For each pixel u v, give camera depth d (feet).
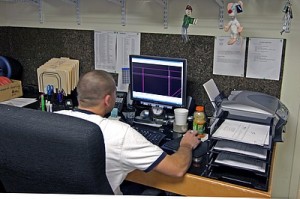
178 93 6.02
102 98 4.51
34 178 3.51
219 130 4.53
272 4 5.65
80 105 4.60
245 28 5.92
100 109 4.58
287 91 5.89
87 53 7.45
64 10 7.41
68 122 3.22
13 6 7.85
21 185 3.67
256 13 5.79
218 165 4.45
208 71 6.41
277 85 5.93
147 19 6.69
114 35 7.07
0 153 3.51
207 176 4.40
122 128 4.20
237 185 4.19
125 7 6.82
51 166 3.32
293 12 5.55
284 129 5.52
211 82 6.02
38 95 7.73
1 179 3.80
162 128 5.91
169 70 5.97
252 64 6.02
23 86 7.98
